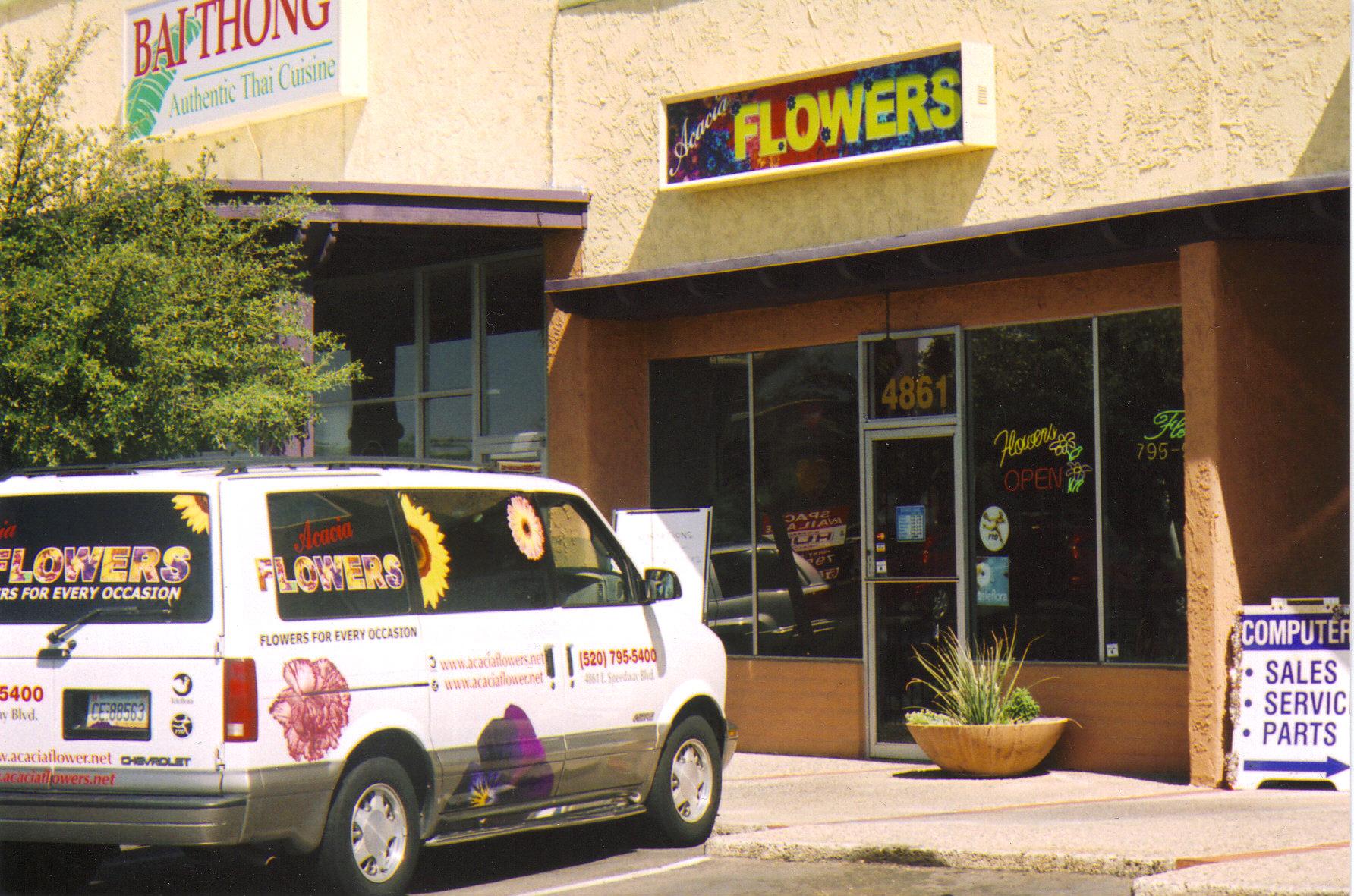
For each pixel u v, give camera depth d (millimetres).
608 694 9578
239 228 12445
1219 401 11250
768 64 13969
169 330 10883
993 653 12992
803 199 13703
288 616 7965
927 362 13461
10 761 8039
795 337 14273
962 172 12820
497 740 8852
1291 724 11148
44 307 10445
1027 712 12352
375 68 16172
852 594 13859
